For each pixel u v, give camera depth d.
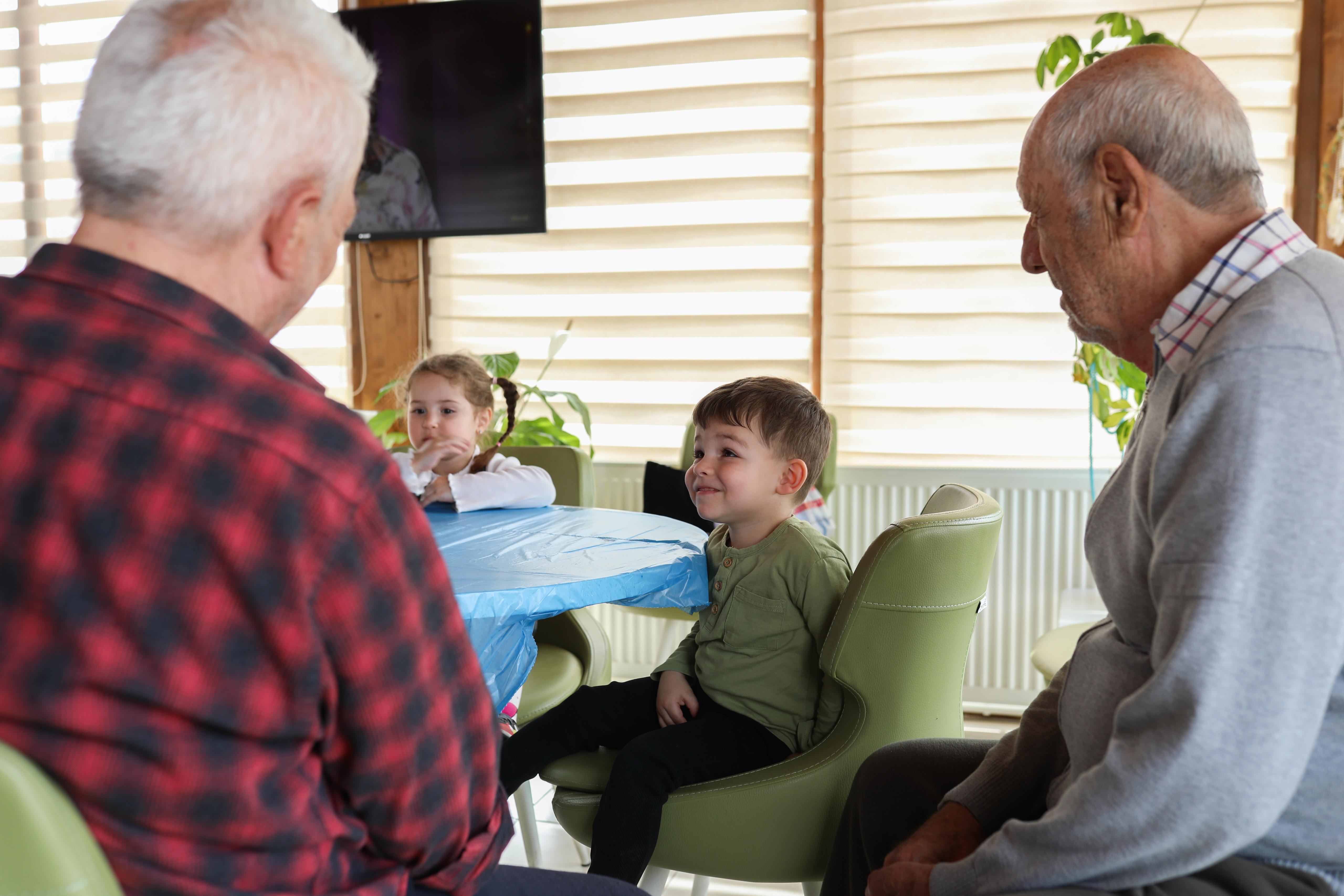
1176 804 0.75
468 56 3.54
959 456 3.33
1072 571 3.13
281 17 0.65
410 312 3.75
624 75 3.49
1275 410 0.76
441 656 0.67
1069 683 1.00
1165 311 0.92
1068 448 3.24
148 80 0.60
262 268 0.66
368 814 0.67
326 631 0.60
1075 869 0.80
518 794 2.04
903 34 3.24
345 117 0.67
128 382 0.57
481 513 1.93
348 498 0.59
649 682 1.60
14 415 0.56
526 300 3.65
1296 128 3.00
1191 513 0.77
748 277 3.45
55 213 3.93
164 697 0.56
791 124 3.37
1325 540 0.74
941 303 3.30
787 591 1.46
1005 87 3.18
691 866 1.34
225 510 0.56
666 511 2.89
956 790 1.10
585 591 1.28
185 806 0.58
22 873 0.53
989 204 3.23
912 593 1.27
